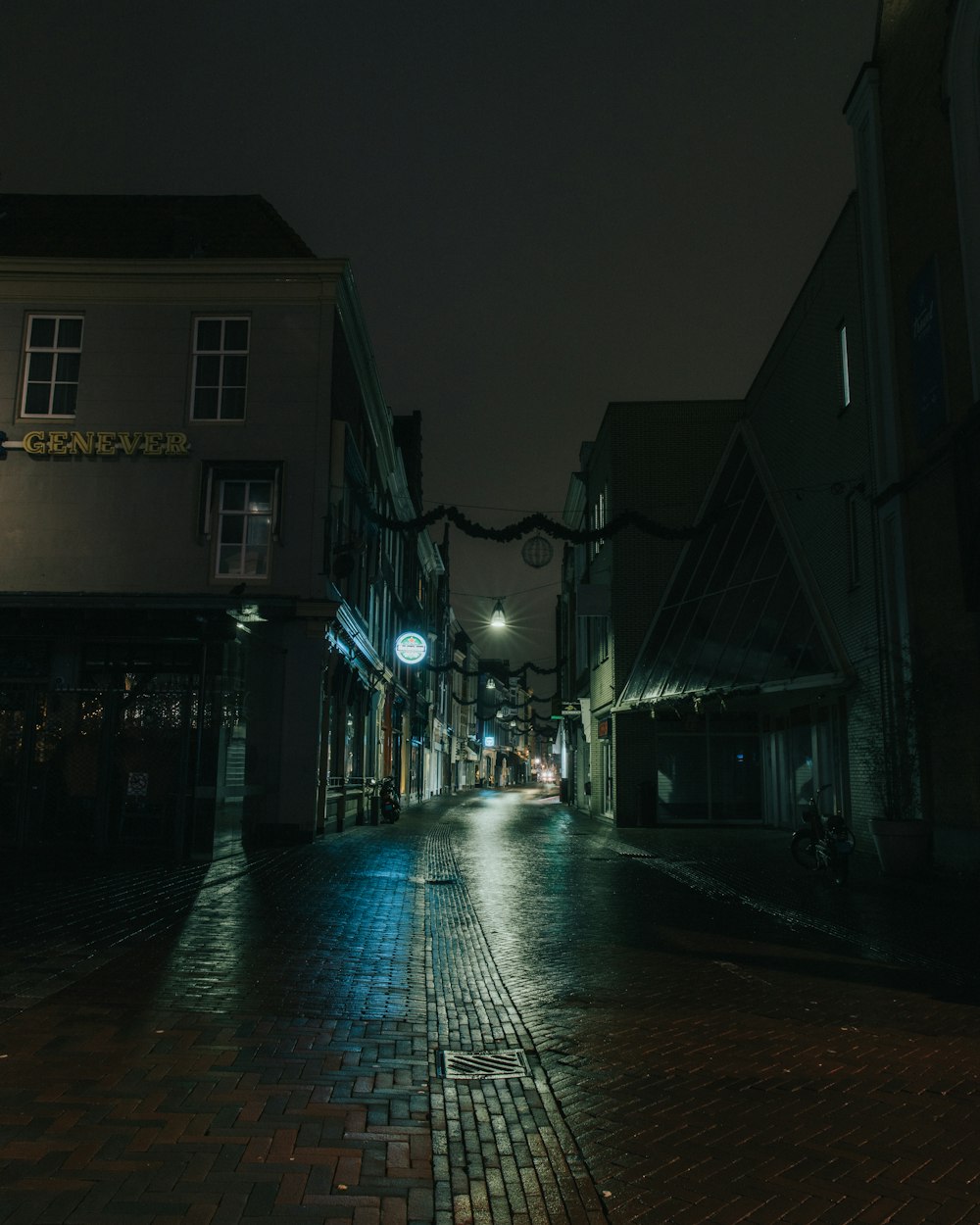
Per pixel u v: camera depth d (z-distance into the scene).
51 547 18.58
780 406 21.80
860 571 16.56
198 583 18.47
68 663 17.66
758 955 8.25
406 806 36.69
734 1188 3.67
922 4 14.42
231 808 15.41
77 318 19.39
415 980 6.97
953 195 13.54
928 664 14.20
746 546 22.81
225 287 19.17
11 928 8.52
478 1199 3.52
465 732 77.44
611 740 27.64
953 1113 4.48
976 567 12.65
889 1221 3.41
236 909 9.90
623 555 27.73
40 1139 3.86
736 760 25.58
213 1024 5.61
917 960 8.03
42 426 19.03
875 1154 4.00
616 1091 4.76
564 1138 4.13
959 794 13.13
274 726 17.98
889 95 15.70
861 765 16.62
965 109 13.13
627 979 7.27
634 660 27.25
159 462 18.81
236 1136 3.97
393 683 32.59
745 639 21.12
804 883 13.23
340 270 19.02
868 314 16.06
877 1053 5.44
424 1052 5.28
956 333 13.46
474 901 11.24
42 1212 3.25
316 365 19.00
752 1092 4.76
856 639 16.80
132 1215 3.25
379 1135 4.06
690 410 27.88
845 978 7.35
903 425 15.12
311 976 6.96
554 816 32.34
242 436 18.83
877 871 14.38
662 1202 3.54
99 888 11.26
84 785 14.51
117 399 18.98
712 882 13.28
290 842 17.70
